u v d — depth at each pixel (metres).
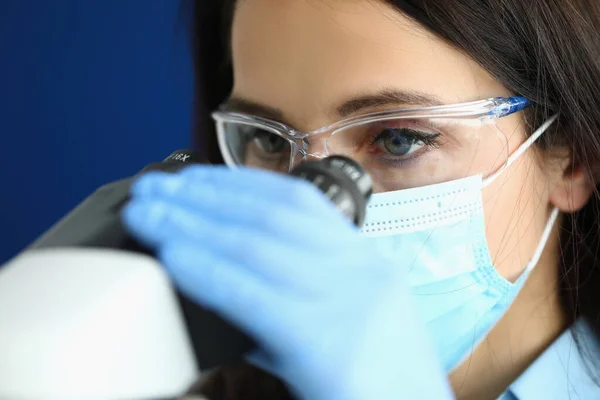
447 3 0.86
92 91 1.76
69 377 0.40
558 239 1.07
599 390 1.06
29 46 1.76
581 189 1.02
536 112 0.95
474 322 0.97
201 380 0.57
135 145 1.77
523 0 0.90
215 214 0.48
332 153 0.94
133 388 0.42
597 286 1.07
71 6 1.72
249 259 0.46
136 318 0.43
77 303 0.42
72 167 1.81
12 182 1.82
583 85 0.95
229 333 0.51
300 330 0.47
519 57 0.92
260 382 0.87
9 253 1.85
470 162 0.92
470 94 0.90
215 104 1.33
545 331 1.09
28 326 0.40
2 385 0.40
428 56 0.88
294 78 0.92
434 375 0.54
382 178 0.94
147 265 0.45
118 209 0.58
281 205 0.48
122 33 1.72
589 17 0.94
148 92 1.74
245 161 1.11
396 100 0.89
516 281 1.00
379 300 0.49
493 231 0.96
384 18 0.87
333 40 0.89
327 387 0.48
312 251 0.47
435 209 0.92
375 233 0.93
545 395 1.04
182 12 1.47
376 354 0.49
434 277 0.94
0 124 1.80
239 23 0.99
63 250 0.47
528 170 0.97
